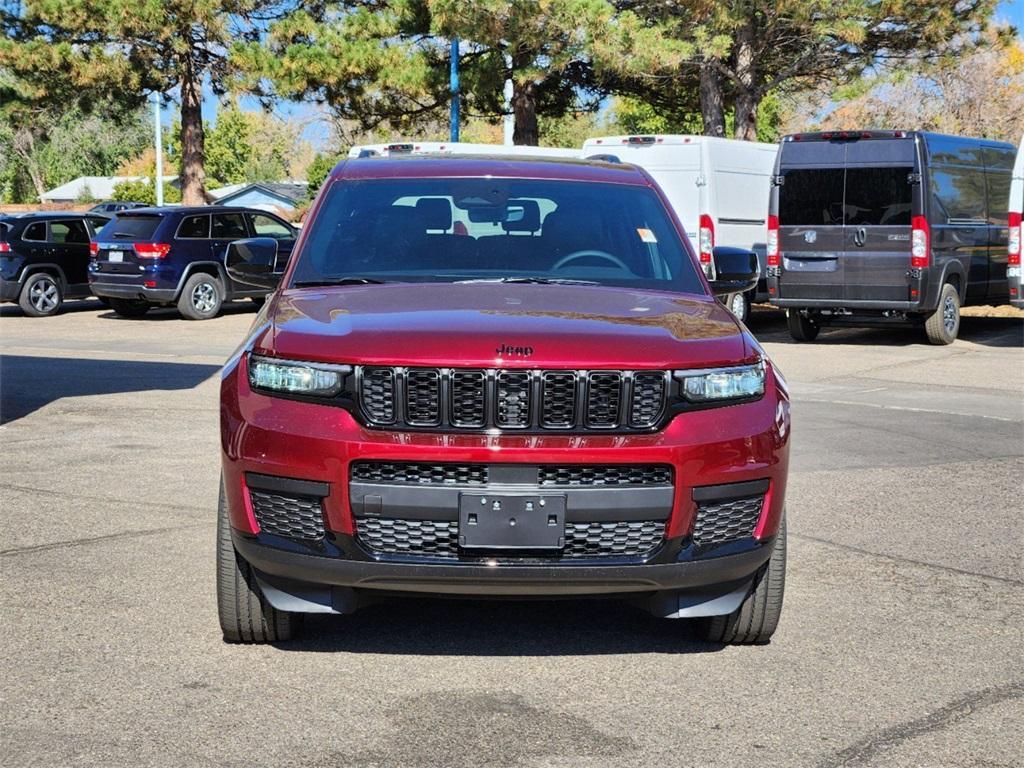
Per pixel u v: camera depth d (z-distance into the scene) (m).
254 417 4.38
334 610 4.42
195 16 31.47
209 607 5.28
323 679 4.47
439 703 4.26
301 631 4.93
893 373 13.84
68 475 7.98
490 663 4.68
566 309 4.72
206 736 3.94
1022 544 6.51
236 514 4.43
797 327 17.38
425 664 4.66
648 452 4.23
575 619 5.24
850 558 6.22
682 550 4.32
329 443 4.21
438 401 4.21
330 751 3.84
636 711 4.21
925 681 4.53
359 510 4.21
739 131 26.86
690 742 3.96
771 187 16.66
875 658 4.78
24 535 6.43
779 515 4.54
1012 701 4.34
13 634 4.89
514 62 25.77
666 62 23.03
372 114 32.09
